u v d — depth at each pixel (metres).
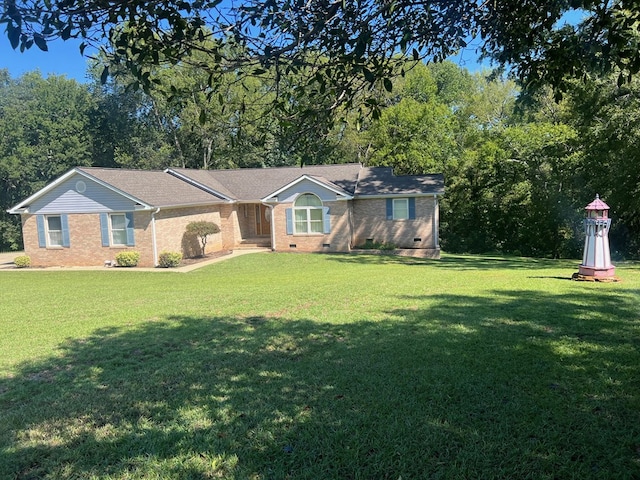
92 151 37.38
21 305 10.05
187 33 2.66
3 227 34.88
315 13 2.71
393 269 15.57
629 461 3.07
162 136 36.25
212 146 33.97
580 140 22.08
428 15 2.90
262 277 14.21
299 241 22.16
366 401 4.13
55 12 2.23
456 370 4.77
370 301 8.61
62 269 18.88
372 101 3.24
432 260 19.58
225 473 3.13
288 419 3.86
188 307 8.84
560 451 3.22
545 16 3.31
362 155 33.50
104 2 2.34
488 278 11.73
